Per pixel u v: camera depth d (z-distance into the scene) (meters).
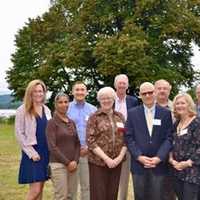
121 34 13.97
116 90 3.66
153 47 14.36
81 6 15.64
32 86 3.28
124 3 14.88
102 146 3.11
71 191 3.34
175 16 14.58
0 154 7.43
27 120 3.26
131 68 13.22
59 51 15.13
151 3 14.06
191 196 2.88
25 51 17.09
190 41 14.91
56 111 3.28
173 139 3.00
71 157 3.25
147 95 3.08
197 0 15.35
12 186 4.86
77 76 15.57
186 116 2.97
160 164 3.03
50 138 3.19
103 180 3.13
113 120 3.16
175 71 14.53
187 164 2.89
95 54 13.60
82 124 3.59
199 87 3.88
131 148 3.05
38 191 3.29
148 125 3.08
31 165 3.24
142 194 3.05
